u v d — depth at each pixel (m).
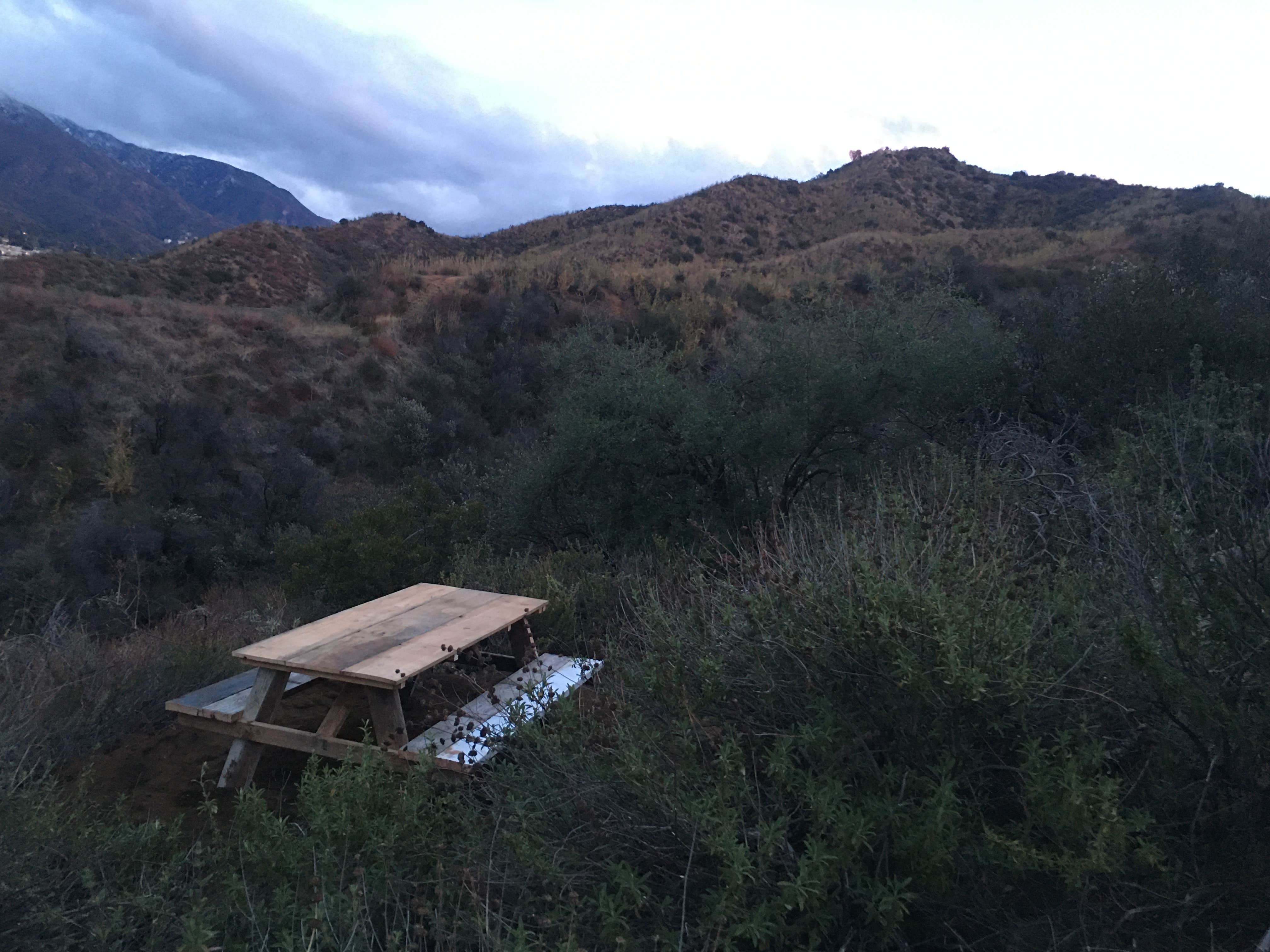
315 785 2.84
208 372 22.23
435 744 3.07
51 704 4.20
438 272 30.94
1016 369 8.49
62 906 2.37
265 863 2.58
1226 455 4.03
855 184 63.50
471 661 4.80
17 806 2.53
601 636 4.97
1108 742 2.45
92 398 19.78
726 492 8.79
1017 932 2.02
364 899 2.24
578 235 55.31
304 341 24.81
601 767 2.53
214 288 42.69
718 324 25.47
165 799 3.72
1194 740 2.27
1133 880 2.07
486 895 2.25
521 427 23.48
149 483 18.38
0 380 19.55
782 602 2.61
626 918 2.15
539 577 5.99
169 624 6.25
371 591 6.73
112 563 14.08
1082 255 29.75
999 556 2.83
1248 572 2.35
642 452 8.69
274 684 3.83
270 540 16.50
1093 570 3.24
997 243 37.25
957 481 4.39
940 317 9.87
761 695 2.55
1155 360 7.43
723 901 1.97
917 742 2.29
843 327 8.95
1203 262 12.30
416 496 7.79
